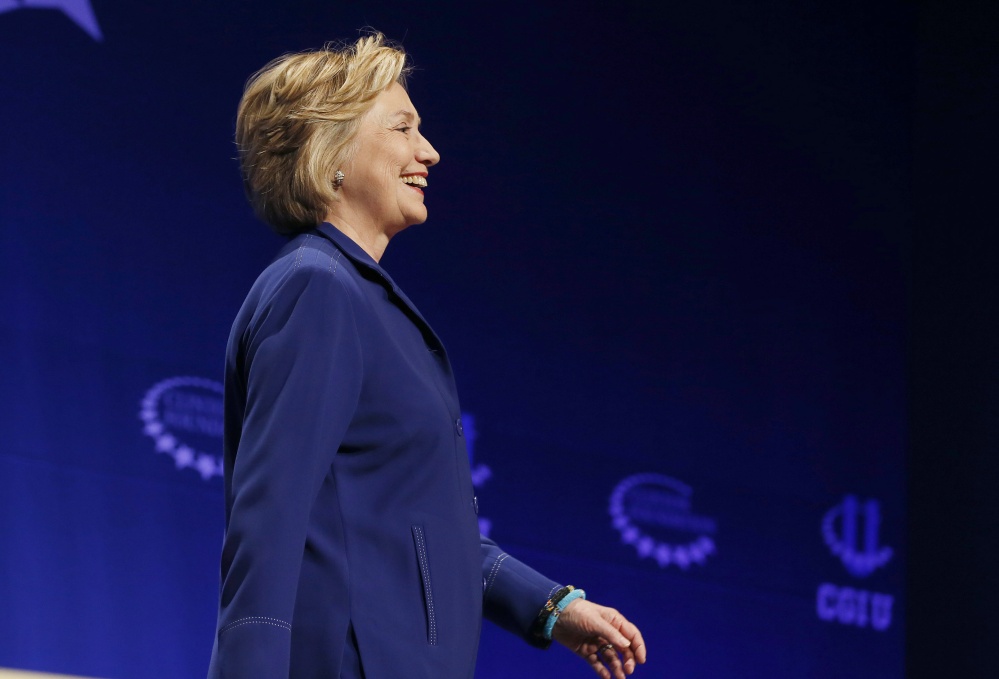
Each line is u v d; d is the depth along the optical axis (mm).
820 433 13789
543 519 12570
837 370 13938
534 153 12961
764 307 13766
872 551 13750
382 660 3936
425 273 12328
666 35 13703
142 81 11266
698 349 13445
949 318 13547
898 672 13602
